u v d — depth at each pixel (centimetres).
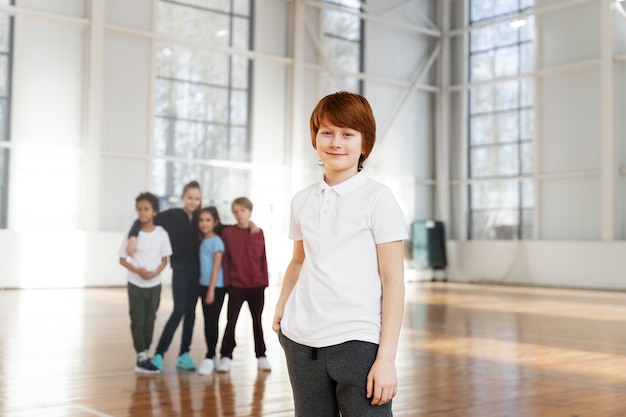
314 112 198
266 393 497
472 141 1952
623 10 1688
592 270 1677
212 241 567
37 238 1426
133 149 1538
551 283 1752
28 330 816
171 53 1595
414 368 602
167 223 562
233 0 1684
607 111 1664
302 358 192
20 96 1417
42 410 439
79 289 1425
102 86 1496
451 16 2012
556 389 519
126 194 1527
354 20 1866
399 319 186
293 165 1741
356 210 192
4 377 542
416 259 1909
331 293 189
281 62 1742
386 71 1914
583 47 1727
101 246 1486
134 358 633
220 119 1664
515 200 1855
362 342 185
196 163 1622
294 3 1752
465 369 599
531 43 1833
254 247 568
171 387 513
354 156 194
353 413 186
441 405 462
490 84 1911
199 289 577
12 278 1404
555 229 1769
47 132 1445
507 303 1273
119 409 444
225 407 454
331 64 1823
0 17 1401
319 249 194
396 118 1925
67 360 620
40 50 1439
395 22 1917
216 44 1656
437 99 1992
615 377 568
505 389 517
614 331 872
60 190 1457
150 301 563
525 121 1838
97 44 1481
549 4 1792
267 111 1730
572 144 1741
